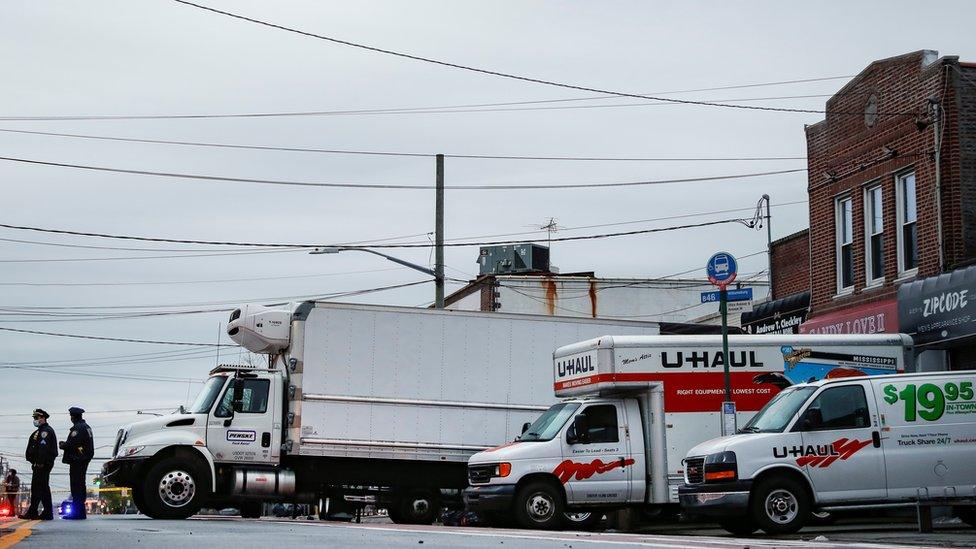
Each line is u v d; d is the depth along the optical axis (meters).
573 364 22.17
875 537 15.20
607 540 14.15
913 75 24.23
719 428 21.00
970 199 23.14
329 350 24.73
